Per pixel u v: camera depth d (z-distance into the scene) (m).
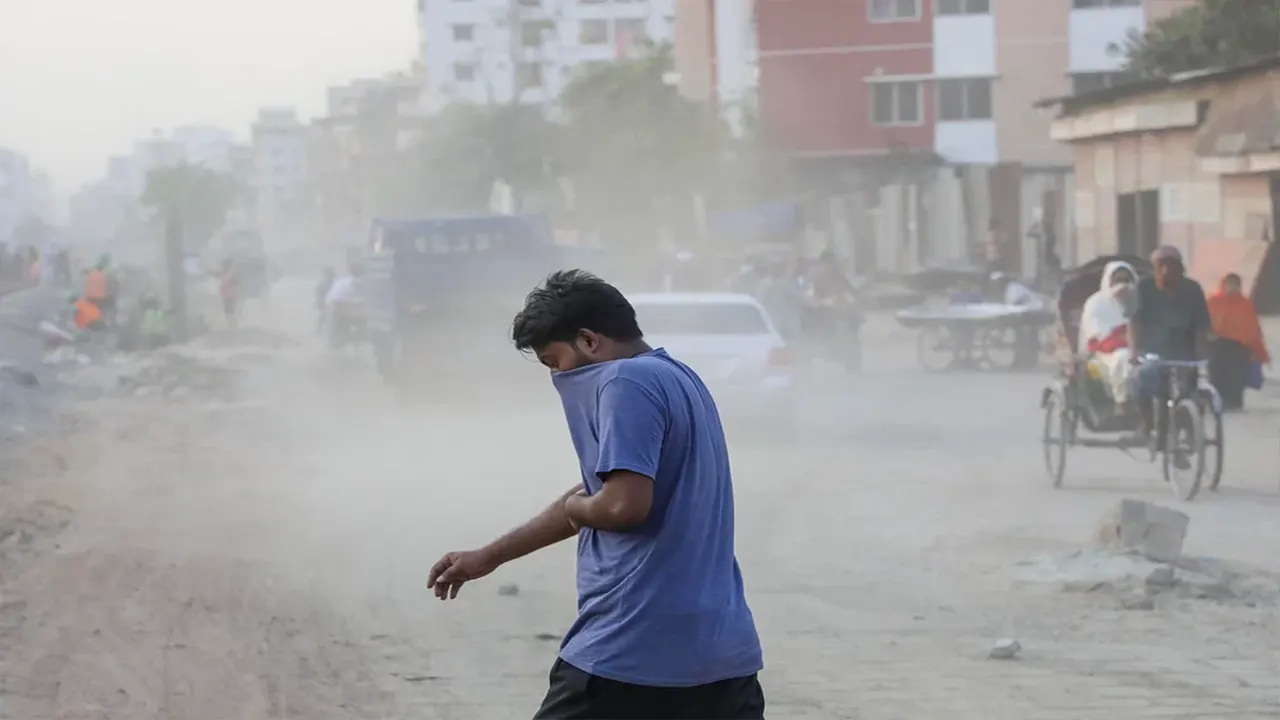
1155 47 45.22
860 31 50.47
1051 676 7.04
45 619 8.41
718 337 17.38
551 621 8.34
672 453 3.81
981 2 49.66
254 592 9.12
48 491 13.67
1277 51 43.06
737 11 58.34
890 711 6.52
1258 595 8.63
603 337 3.96
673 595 3.80
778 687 6.92
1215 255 32.19
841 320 25.70
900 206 49.94
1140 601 8.42
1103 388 12.74
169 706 6.71
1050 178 49.44
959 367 27.00
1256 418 17.94
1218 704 6.54
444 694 6.89
